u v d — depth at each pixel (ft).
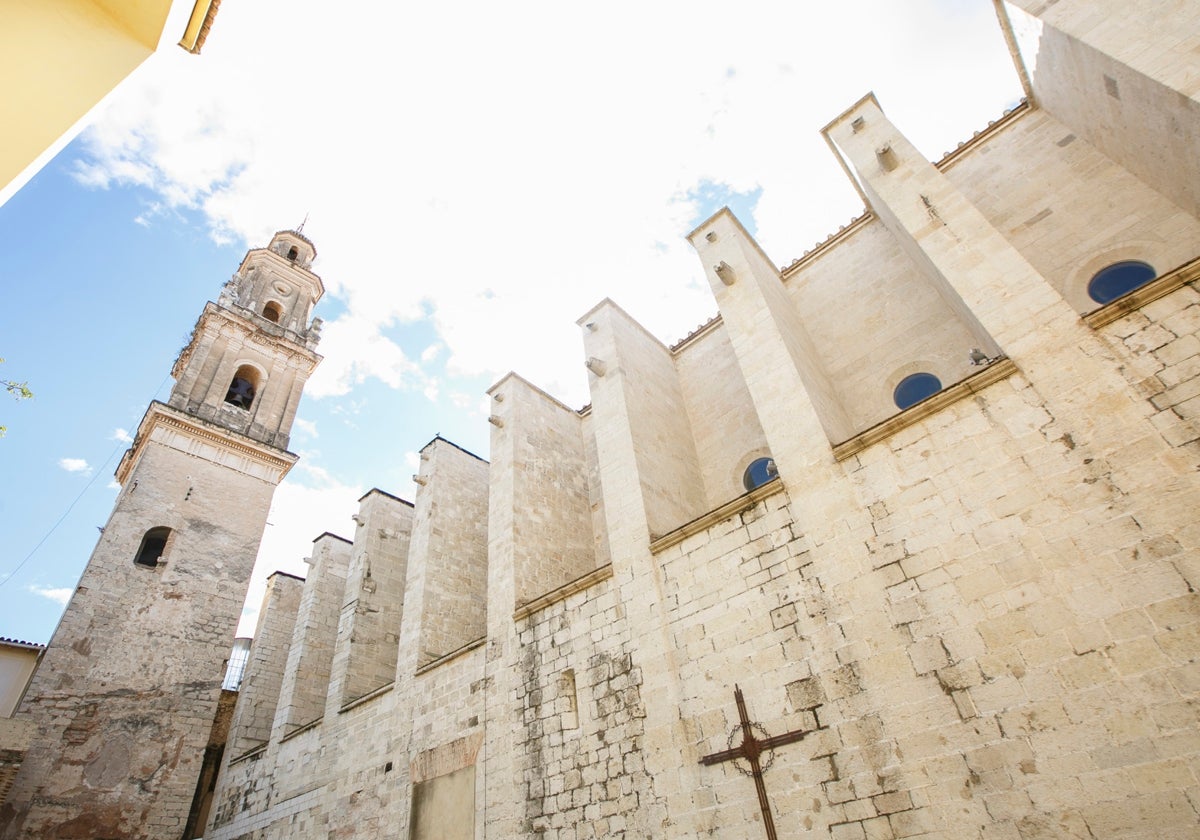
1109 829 20.58
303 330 123.65
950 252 34.37
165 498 86.94
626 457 45.57
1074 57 37.09
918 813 24.16
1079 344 27.89
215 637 81.92
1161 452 24.29
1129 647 22.35
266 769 64.54
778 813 27.68
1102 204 41.55
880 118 44.11
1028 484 26.81
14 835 59.62
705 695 32.76
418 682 52.42
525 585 49.78
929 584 27.53
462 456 71.10
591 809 34.71
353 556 71.10
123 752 69.21
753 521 35.12
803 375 39.47
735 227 49.49
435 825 43.32
